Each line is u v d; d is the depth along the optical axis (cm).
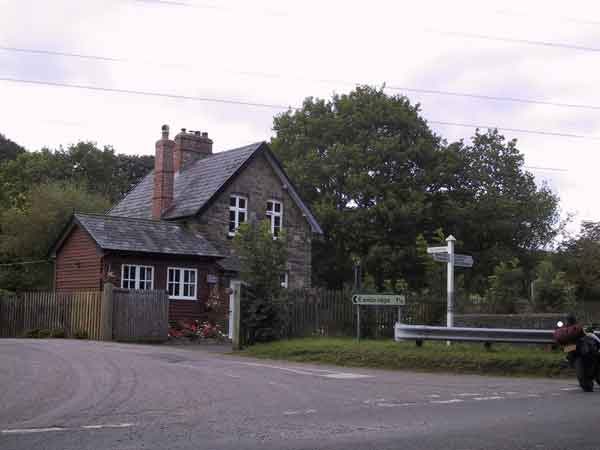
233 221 3484
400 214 4688
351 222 4741
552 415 1093
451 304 2127
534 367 1833
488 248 5175
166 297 2792
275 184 3659
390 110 5009
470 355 1886
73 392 1262
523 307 2616
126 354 1975
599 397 1346
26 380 1396
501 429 963
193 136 3897
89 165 6588
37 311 2972
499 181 5409
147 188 3881
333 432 929
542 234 5791
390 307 2597
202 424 977
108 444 830
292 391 1350
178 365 1758
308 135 5159
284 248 2411
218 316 3219
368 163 4838
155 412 1073
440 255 2119
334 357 2006
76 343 2312
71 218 3102
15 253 4344
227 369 1711
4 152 6744
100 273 2933
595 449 839
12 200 4991
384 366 1922
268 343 2262
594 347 1460
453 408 1164
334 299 2511
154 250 3016
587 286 3944
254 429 943
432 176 4922
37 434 891
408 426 981
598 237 4141
